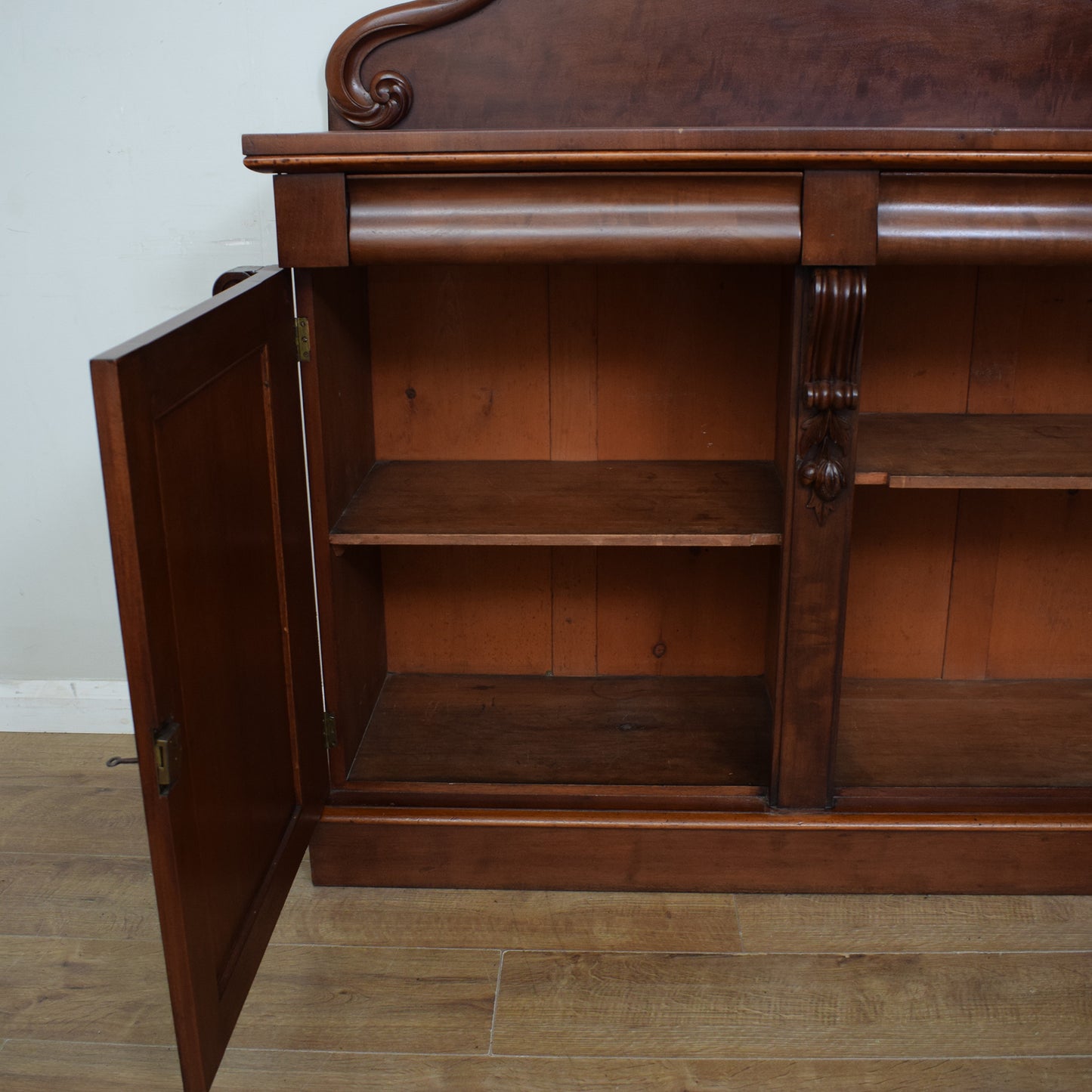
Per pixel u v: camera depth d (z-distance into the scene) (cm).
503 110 167
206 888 121
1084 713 198
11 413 206
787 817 171
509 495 180
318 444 159
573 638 212
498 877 178
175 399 111
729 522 165
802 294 146
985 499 200
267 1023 151
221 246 196
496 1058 144
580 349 193
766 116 167
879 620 208
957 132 134
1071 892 175
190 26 184
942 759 182
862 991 156
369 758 184
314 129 189
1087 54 163
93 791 208
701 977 159
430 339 193
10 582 219
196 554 118
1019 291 186
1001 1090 138
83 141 191
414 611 212
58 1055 145
